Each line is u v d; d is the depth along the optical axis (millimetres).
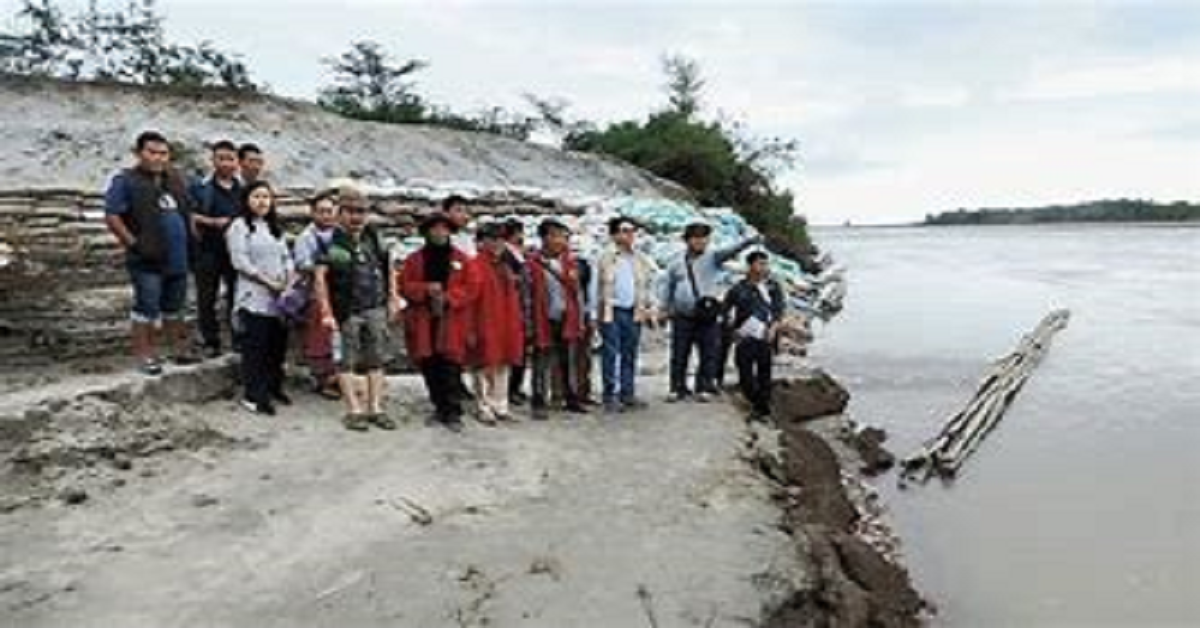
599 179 30953
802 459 10617
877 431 14656
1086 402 17922
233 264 9508
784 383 14242
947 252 86812
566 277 10852
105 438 8469
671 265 11781
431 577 6699
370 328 9695
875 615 7668
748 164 38906
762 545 7504
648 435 10203
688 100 43312
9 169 18891
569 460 9273
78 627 5930
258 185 9656
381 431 9672
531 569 6871
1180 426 15844
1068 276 51969
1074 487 12484
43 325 10516
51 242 11969
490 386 10445
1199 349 24391
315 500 7926
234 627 5992
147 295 9586
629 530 7648
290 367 10945
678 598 6562
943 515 11336
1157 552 10156
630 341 11258
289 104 25219
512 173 28219
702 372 11844
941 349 23703
